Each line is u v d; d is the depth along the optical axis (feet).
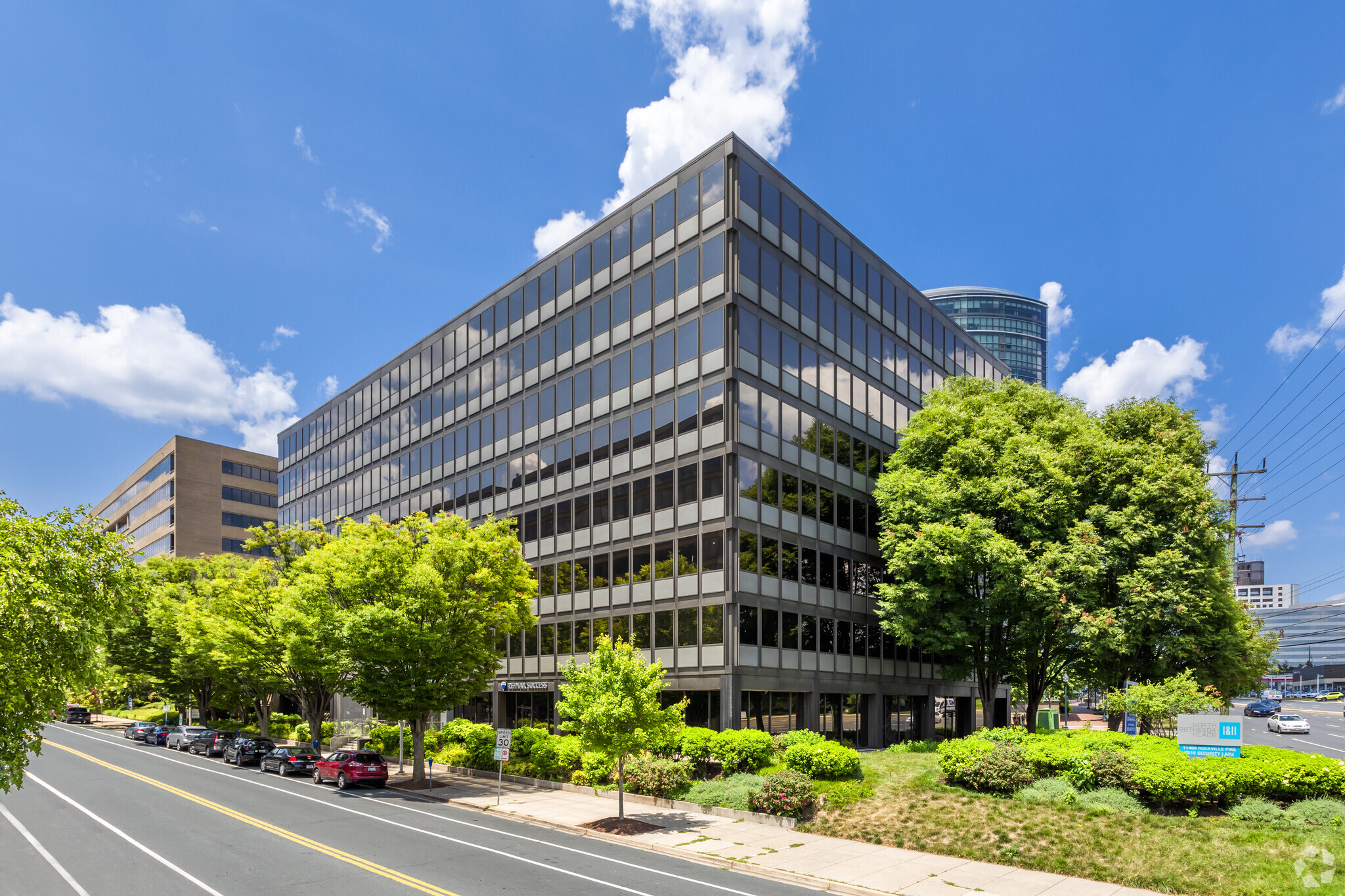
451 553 99.09
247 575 135.44
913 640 106.42
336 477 200.64
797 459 115.55
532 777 98.22
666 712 73.10
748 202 110.42
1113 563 97.60
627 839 64.28
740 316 106.83
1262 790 56.39
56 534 39.14
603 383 124.98
